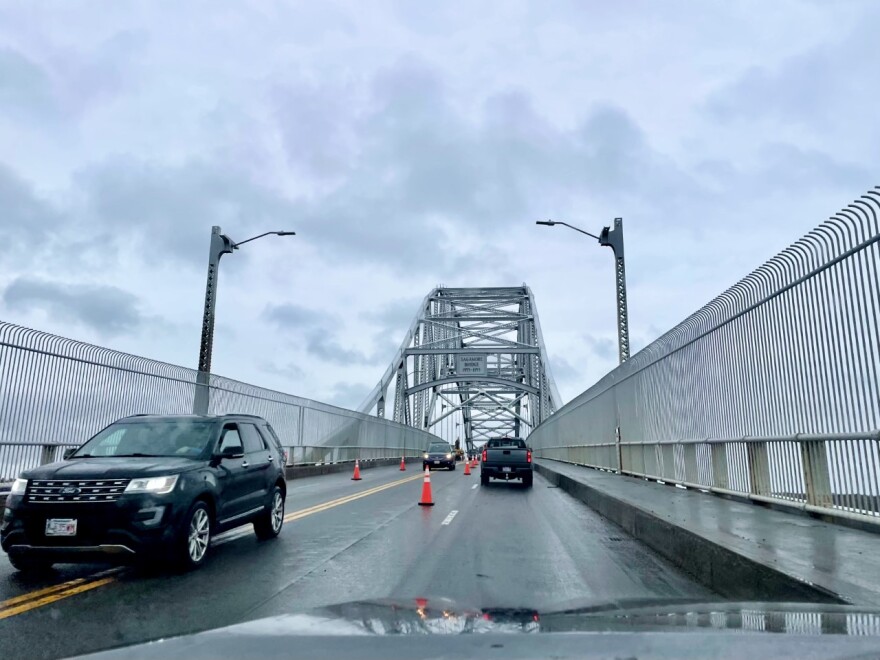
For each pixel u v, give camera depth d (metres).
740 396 10.23
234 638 2.00
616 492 13.17
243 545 9.38
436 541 9.80
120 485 6.98
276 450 10.47
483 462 23.11
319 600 6.13
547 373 68.94
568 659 1.85
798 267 8.41
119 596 6.28
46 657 4.50
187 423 8.80
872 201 6.80
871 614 2.60
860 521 7.16
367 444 43.38
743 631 2.18
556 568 7.68
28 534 6.81
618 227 21.25
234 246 22.14
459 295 97.06
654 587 6.66
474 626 2.19
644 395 16.62
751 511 9.38
